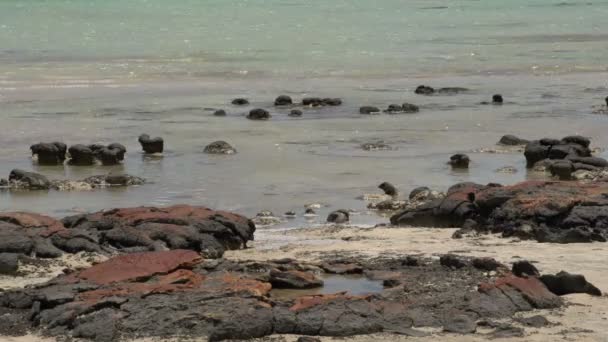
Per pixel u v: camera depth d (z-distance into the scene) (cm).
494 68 11588
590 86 9762
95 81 10119
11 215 3822
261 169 5672
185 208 3947
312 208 4691
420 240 3856
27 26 17350
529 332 2652
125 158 6059
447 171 5612
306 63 11919
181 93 9231
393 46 14112
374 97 8975
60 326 2692
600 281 3156
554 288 3031
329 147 6375
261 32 16212
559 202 3922
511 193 4131
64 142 6594
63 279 3052
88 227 3756
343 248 3719
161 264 3153
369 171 5600
